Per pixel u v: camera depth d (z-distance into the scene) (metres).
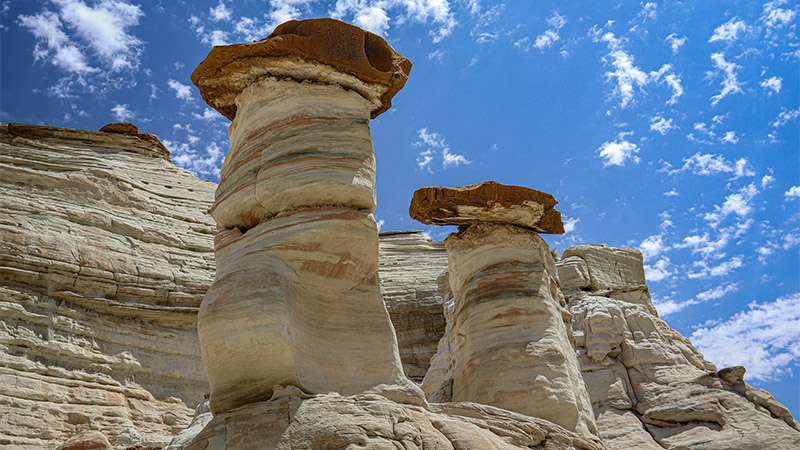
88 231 25.41
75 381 21.39
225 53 10.22
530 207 13.78
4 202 24.41
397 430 8.35
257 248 9.52
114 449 10.91
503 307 12.84
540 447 10.27
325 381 9.11
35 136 29.17
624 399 16.84
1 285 22.17
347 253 9.80
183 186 31.05
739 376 16.48
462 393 12.69
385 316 10.05
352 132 10.36
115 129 32.62
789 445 14.55
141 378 23.23
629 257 22.03
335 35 10.57
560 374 11.99
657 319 19.28
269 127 10.20
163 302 25.59
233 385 8.75
